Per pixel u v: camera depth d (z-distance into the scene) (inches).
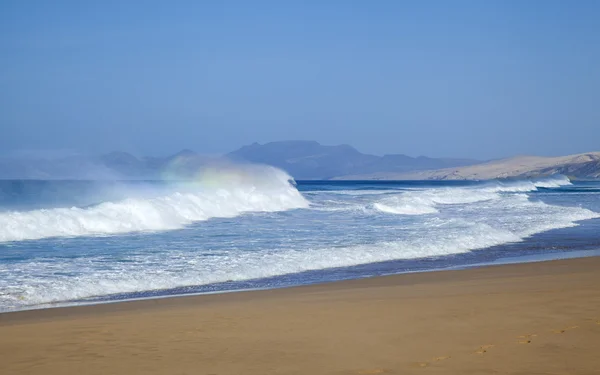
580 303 328.5
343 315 309.4
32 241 663.8
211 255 575.5
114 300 388.5
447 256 621.6
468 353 225.0
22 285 418.6
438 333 261.1
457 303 335.9
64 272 471.5
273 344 248.4
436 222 926.4
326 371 206.1
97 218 785.6
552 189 3277.6
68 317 325.7
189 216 971.9
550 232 861.2
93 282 435.5
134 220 826.2
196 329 281.9
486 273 498.6
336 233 778.2
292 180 1847.9
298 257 571.8
